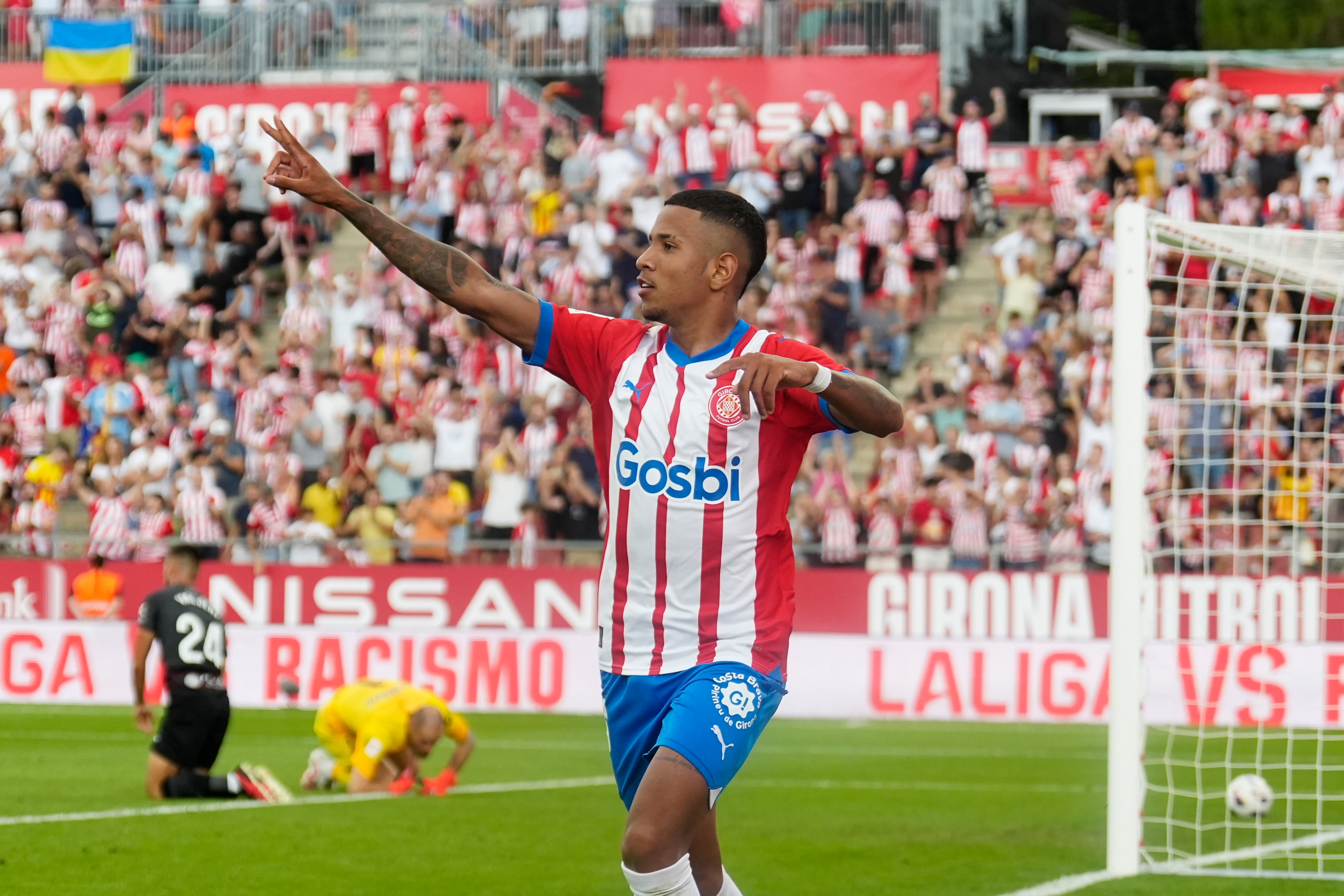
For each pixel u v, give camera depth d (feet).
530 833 69.00
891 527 142.61
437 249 35.14
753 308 169.37
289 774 92.73
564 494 146.72
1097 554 126.52
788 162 180.86
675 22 204.95
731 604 33.81
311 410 161.27
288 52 212.02
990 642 126.21
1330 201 173.06
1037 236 178.09
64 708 135.54
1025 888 56.13
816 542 140.67
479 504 153.38
